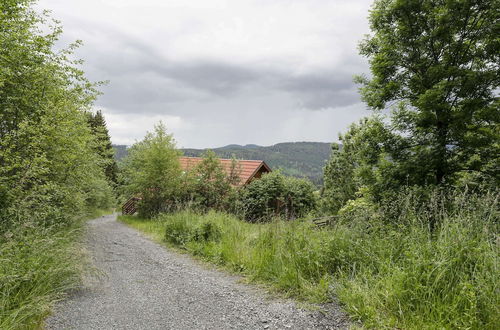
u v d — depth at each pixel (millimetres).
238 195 16859
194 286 5078
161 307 4180
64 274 4656
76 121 8242
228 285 5074
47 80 6988
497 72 7250
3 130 6621
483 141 7164
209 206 17266
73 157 7879
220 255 6723
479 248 3436
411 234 4355
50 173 7871
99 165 13219
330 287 4211
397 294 3439
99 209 30750
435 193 5191
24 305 3572
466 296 3014
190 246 7914
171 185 18219
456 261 3492
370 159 8641
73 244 6262
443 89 7305
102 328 3506
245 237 7176
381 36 8664
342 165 16953
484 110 7230
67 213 8609
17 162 5668
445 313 3094
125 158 21453
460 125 7227
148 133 19453
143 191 19203
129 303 4316
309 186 19375
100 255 7453
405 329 3082
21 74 6461
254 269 5566
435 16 7648
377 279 3953
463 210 4414
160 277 5664
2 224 4988
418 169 7457
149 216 19281
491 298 2977
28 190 6227
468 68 7641
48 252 4590
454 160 7621
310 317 3617
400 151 8305
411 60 8164
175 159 19172
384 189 8125
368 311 3424
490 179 7090
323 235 5289
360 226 5109
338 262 4676
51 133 6562
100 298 4477
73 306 4105
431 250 3801
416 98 8297
